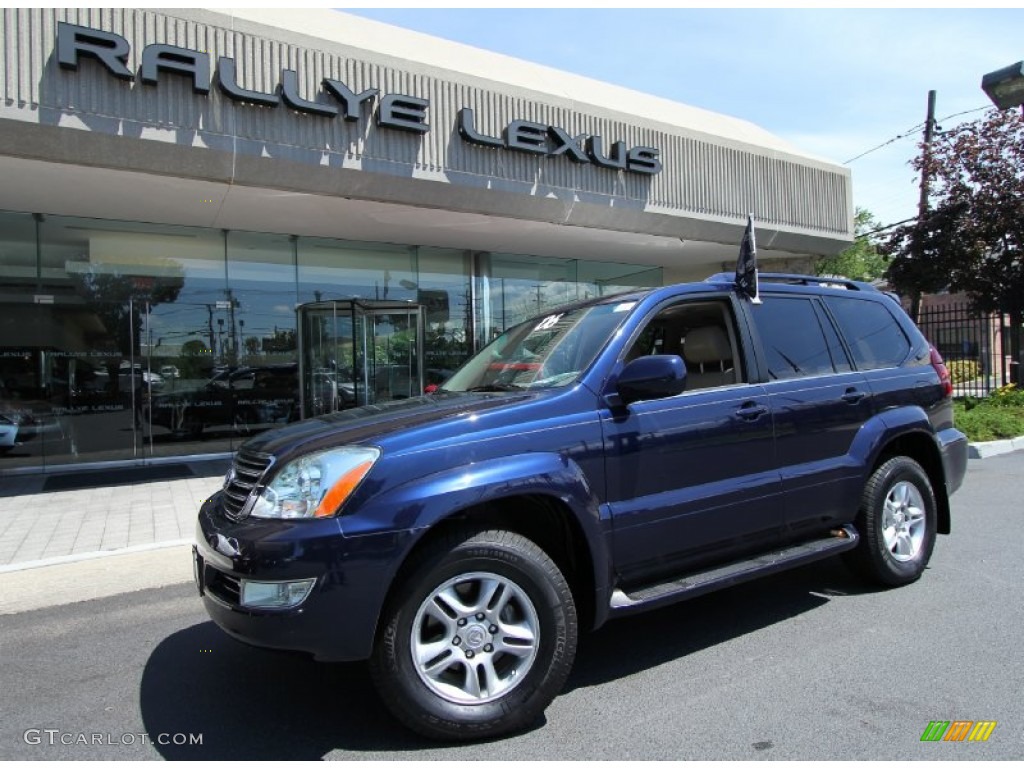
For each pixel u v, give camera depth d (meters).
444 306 13.20
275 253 11.61
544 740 2.93
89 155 7.52
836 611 4.28
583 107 10.90
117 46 7.37
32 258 9.98
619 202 11.25
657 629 4.11
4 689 3.57
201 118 7.93
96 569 5.23
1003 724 2.95
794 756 2.74
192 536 6.09
